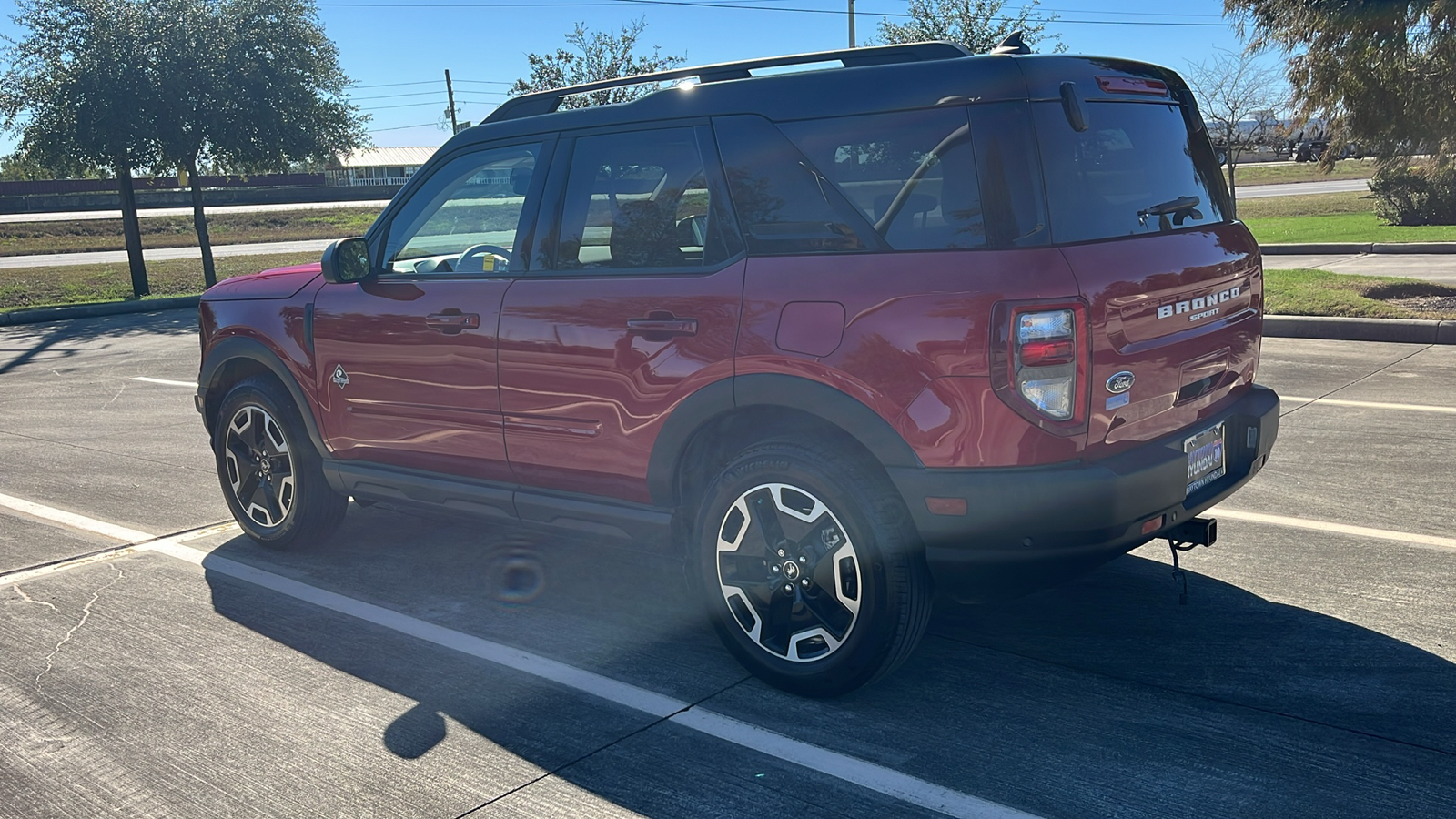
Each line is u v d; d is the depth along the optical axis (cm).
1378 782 295
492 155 430
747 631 362
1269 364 898
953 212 317
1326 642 383
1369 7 1115
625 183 384
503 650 403
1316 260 1708
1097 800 291
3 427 848
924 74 329
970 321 307
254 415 513
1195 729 327
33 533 558
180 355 1246
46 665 397
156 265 2694
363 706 360
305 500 501
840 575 336
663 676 377
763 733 335
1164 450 335
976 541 317
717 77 383
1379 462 596
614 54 2725
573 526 407
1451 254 1705
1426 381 802
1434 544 472
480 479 434
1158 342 338
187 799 306
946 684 361
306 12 2312
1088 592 435
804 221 342
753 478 347
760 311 344
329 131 2362
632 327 372
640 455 379
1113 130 344
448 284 431
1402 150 1241
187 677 385
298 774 318
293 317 485
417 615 438
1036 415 307
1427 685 349
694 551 368
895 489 329
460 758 325
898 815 288
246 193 6338
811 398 332
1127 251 328
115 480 663
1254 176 5162
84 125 2009
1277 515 518
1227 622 403
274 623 432
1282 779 298
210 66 2130
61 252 3547
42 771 324
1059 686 357
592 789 306
